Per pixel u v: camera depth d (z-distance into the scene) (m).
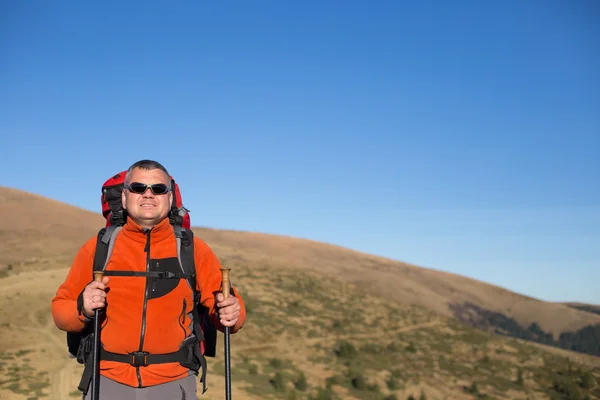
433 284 163.38
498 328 148.25
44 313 50.38
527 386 54.94
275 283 84.06
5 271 70.62
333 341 59.41
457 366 58.06
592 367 66.38
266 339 54.91
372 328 69.50
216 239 154.12
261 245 160.88
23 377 31.61
